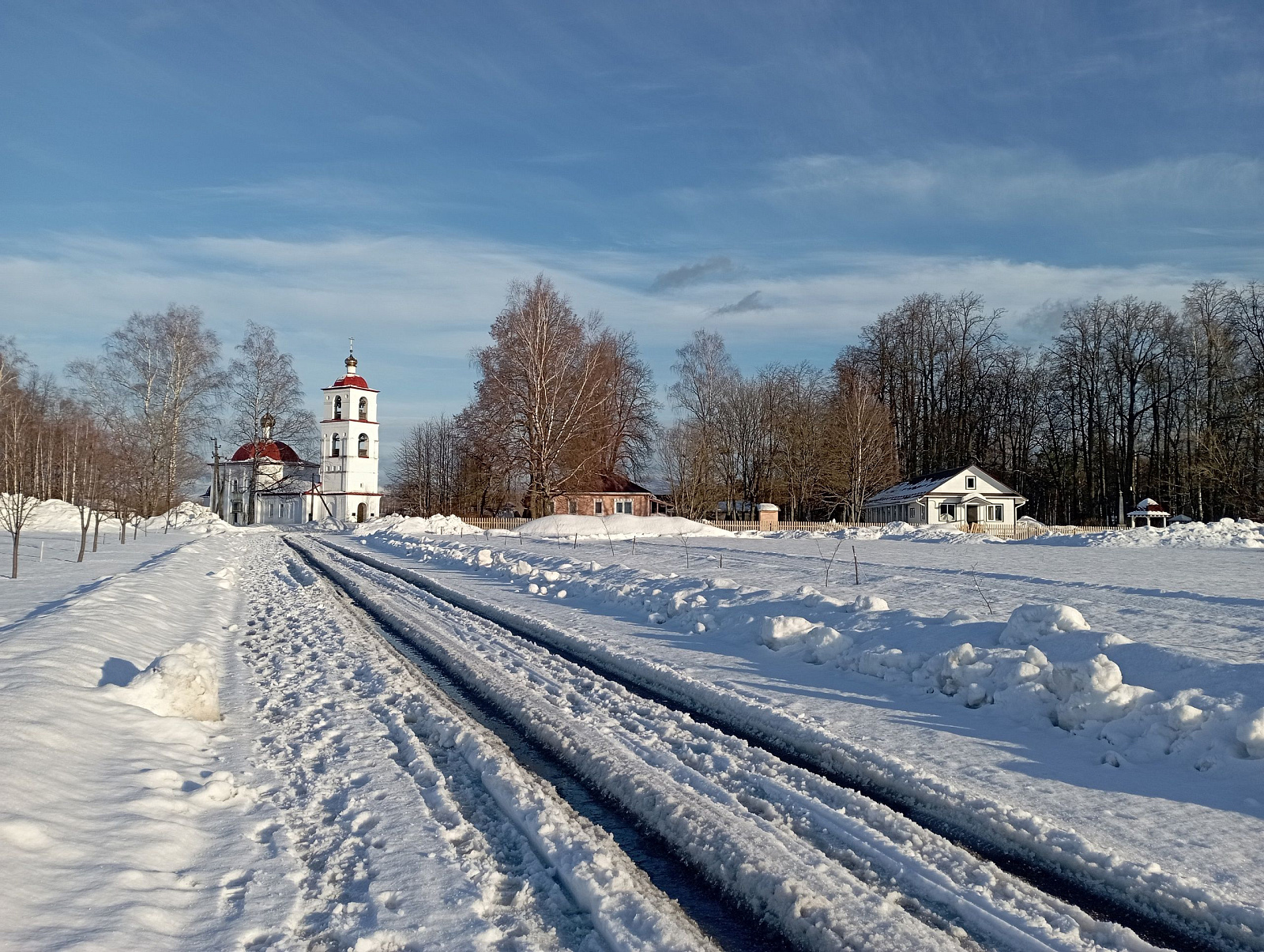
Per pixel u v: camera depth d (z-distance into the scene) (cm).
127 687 739
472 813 546
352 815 535
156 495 5391
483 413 5319
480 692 900
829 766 647
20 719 596
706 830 507
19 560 2573
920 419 7312
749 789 584
